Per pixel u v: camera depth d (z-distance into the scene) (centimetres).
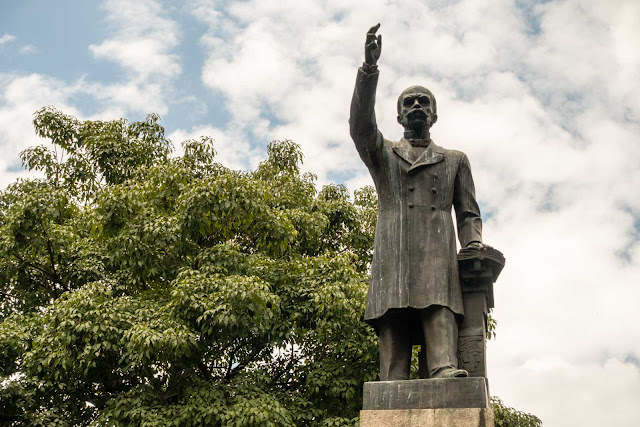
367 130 661
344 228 1711
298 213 1573
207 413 1227
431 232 662
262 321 1393
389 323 653
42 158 1719
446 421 582
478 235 686
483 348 635
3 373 1403
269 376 1459
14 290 1574
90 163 1722
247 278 1278
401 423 591
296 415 1349
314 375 1387
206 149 1717
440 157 689
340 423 1295
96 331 1237
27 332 1363
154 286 1489
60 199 1455
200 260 1405
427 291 640
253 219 1423
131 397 1293
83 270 1472
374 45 637
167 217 1408
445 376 605
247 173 1720
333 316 1399
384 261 661
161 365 1351
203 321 1303
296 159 1817
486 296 663
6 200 1662
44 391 1348
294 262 1462
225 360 1522
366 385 612
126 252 1402
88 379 1368
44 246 1467
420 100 705
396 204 675
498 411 1516
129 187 1443
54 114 1745
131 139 1741
